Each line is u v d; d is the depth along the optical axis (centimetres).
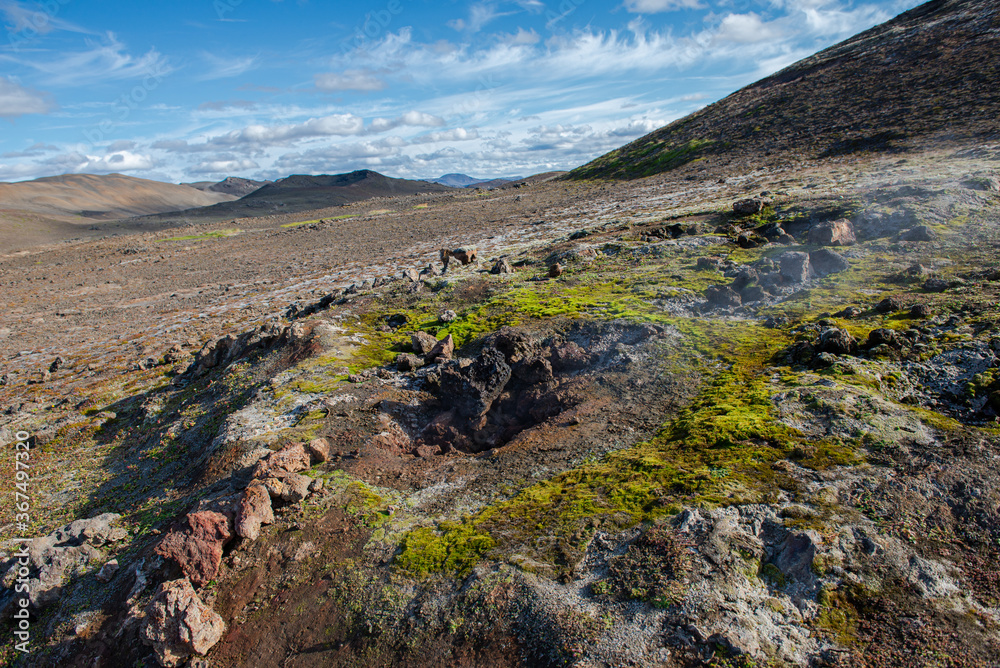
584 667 591
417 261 4006
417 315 2059
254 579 841
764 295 1561
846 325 1252
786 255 1653
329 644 713
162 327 3256
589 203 5141
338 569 823
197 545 862
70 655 814
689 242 2188
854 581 638
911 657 554
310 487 1012
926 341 1098
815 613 615
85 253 7431
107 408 1984
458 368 1327
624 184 6084
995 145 2769
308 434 1247
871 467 790
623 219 3462
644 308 1628
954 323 1135
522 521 833
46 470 1538
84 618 859
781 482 791
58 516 1273
